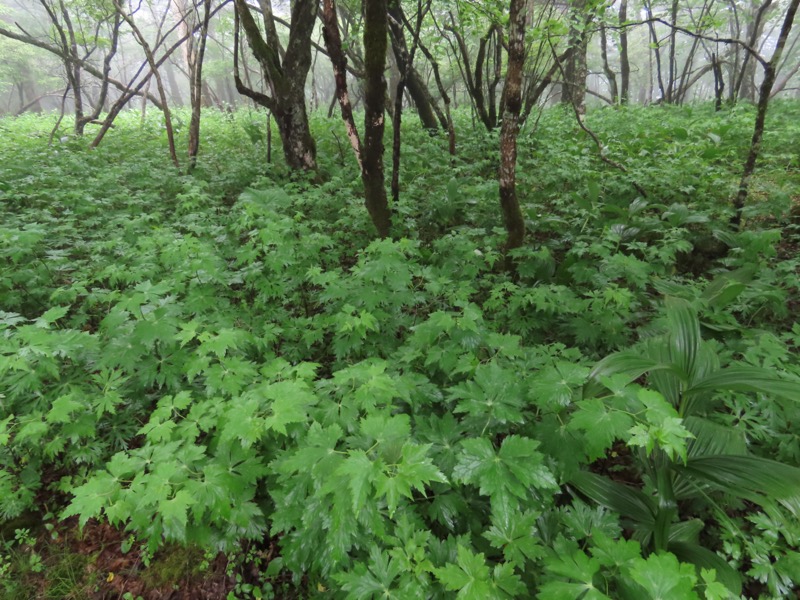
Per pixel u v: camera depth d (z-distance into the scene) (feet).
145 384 8.57
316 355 11.62
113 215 18.51
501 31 24.91
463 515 6.48
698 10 59.16
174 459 6.34
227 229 16.17
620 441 8.86
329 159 27.48
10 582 7.04
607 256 13.12
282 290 11.58
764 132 24.88
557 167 22.89
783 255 15.78
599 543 5.05
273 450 7.02
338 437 6.13
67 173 22.80
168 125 26.55
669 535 6.29
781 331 11.70
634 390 5.95
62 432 7.55
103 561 7.32
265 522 6.89
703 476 6.05
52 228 16.07
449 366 8.47
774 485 5.46
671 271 15.17
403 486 5.04
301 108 23.52
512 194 14.33
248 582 6.97
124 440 8.68
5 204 18.43
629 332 11.94
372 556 5.40
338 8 35.35
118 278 11.71
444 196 19.79
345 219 17.22
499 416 6.46
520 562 5.15
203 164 25.76
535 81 29.04
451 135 24.25
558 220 16.93
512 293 12.88
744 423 7.61
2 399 7.80
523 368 8.75
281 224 13.26
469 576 4.83
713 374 6.85
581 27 21.12
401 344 10.72
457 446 6.64
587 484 6.89
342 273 15.03
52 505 8.11
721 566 5.70
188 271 11.26
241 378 7.79
